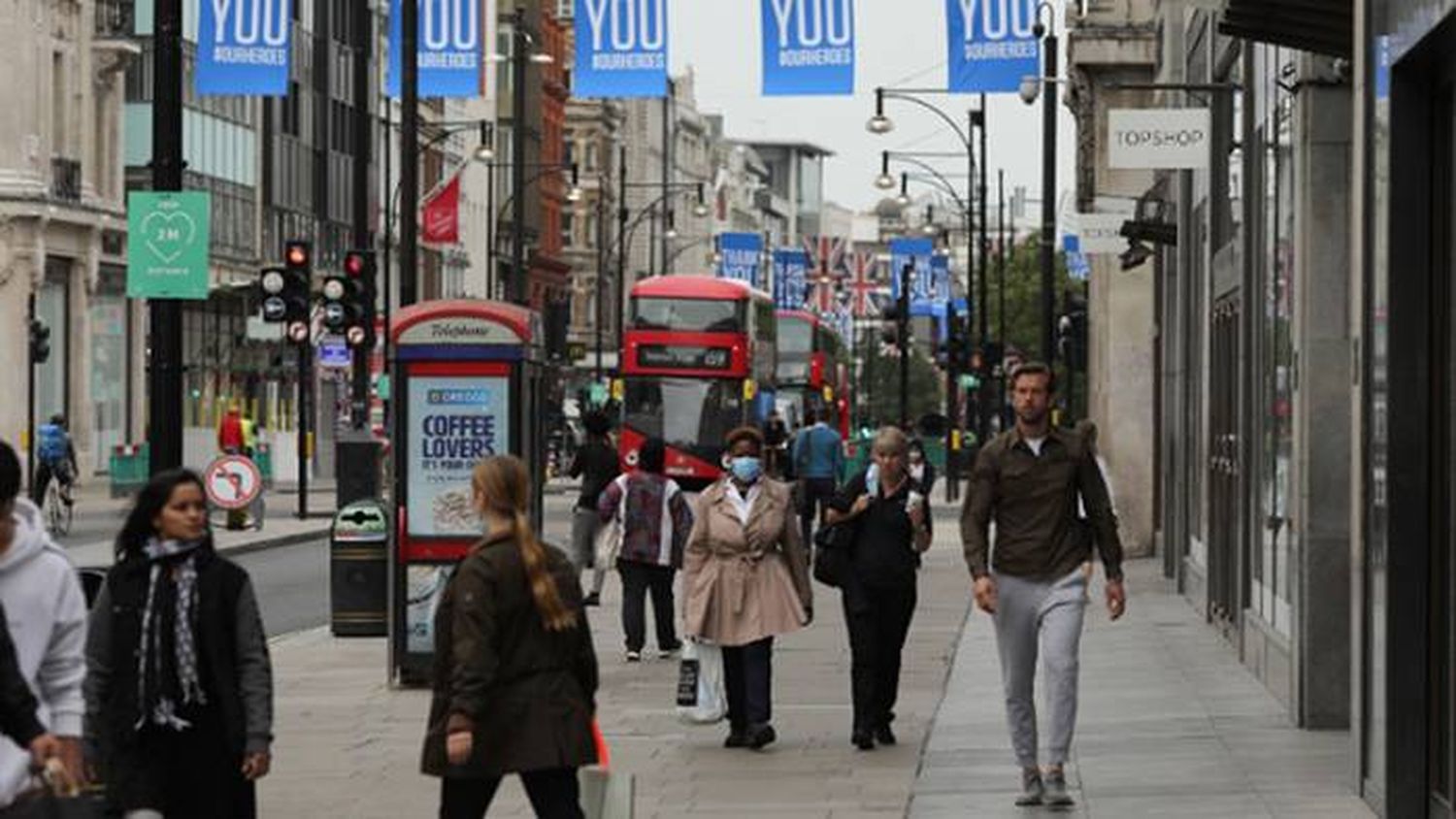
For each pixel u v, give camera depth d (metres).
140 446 117.12
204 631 19.94
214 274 143.38
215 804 20.14
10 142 121.06
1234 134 46.81
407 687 42.09
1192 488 59.59
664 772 32.19
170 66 39.25
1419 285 25.97
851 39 64.81
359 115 82.12
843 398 184.88
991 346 124.75
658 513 46.75
